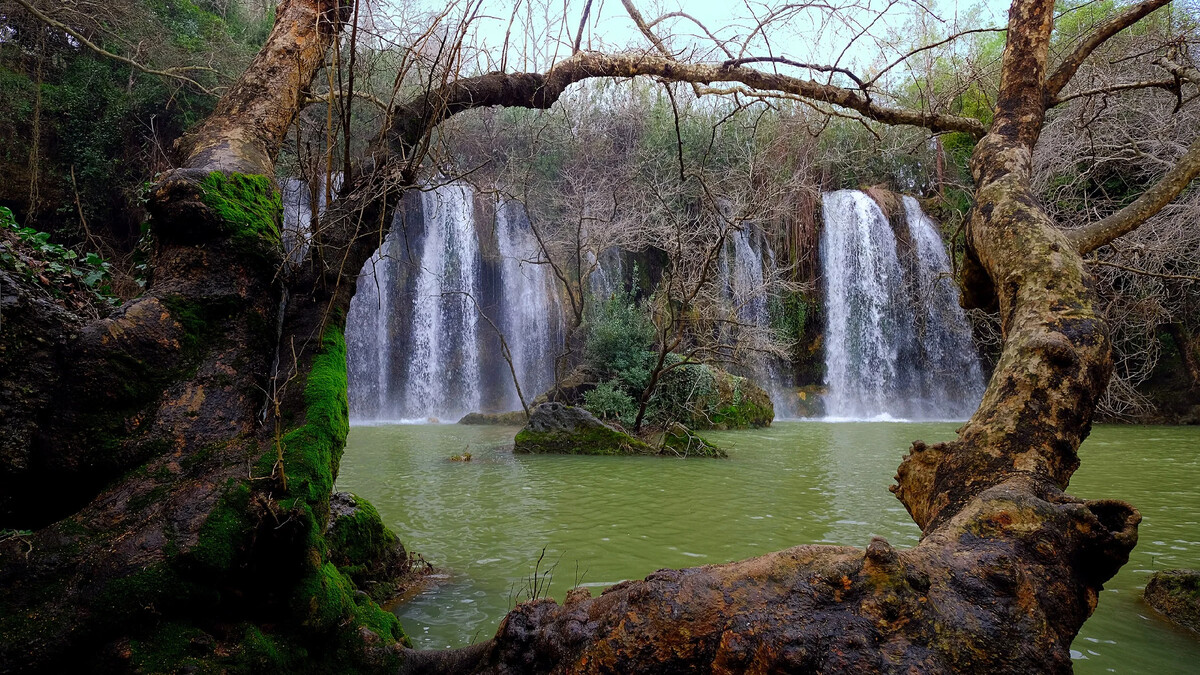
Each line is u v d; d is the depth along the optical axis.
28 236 3.73
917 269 21.47
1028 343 2.07
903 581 1.52
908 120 4.69
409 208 21.20
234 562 2.29
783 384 21.84
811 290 22.16
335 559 4.11
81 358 2.45
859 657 1.43
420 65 4.00
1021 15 3.15
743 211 11.85
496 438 14.18
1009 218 2.49
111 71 16.91
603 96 18.06
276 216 3.25
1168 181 2.89
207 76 15.87
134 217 16.98
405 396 20.88
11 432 2.29
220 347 2.80
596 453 11.50
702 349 13.43
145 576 2.15
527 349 21.62
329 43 3.83
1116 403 15.89
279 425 2.67
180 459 2.51
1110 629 3.82
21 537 2.26
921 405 21.19
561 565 5.09
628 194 17.19
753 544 5.68
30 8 8.01
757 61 4.40
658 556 5.33
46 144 16.78
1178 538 5.89
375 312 20.52
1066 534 1.68
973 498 1.81
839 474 9.39
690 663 1.56
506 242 22.14
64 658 2.04
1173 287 14.05
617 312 17.17
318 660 2.49
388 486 8.52
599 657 1.64
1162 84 4.10
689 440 11.37
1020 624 1.51
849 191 22.33
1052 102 3.51
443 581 4.70
